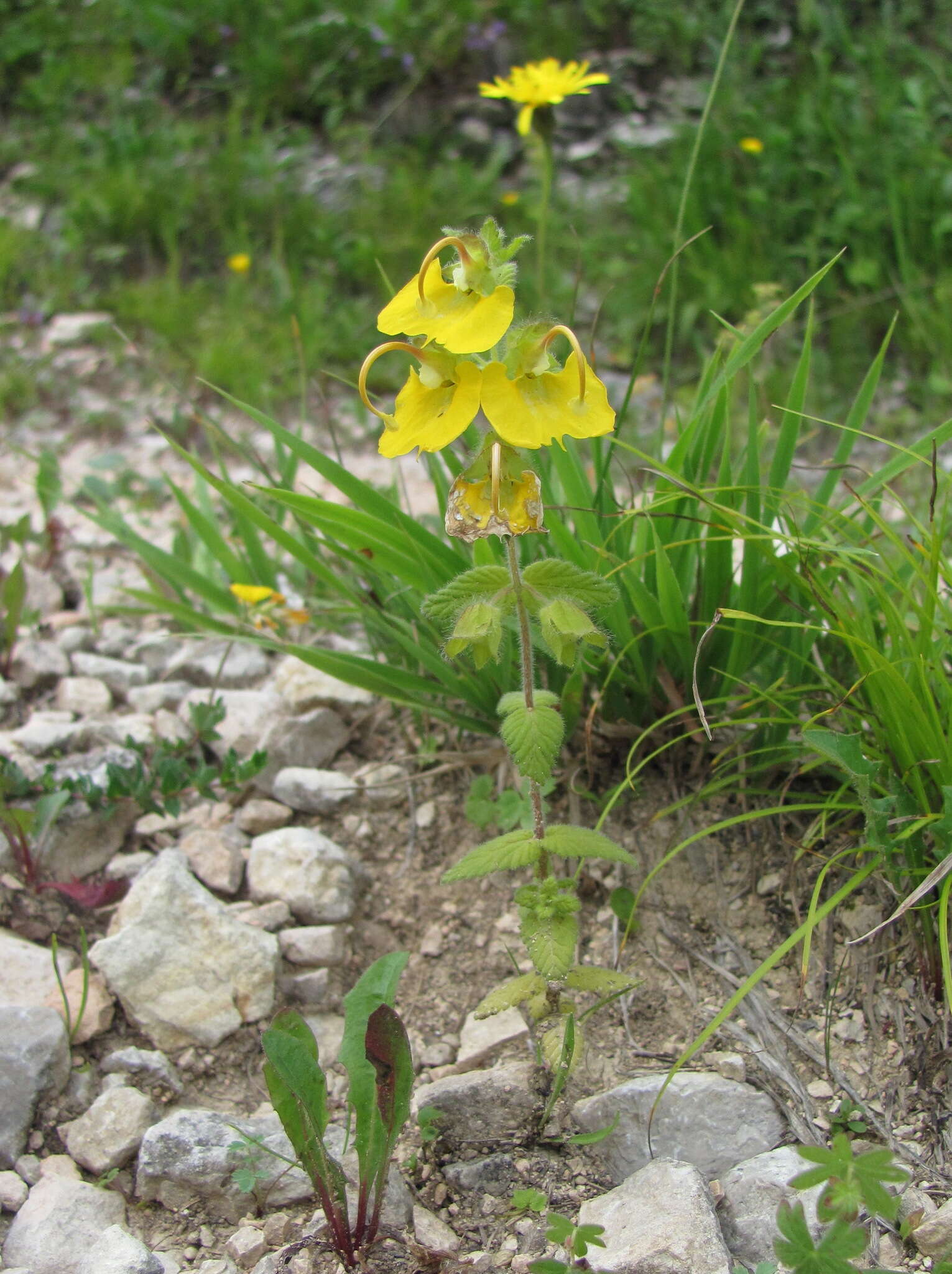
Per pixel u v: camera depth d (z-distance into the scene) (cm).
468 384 21
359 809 32
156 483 49
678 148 62
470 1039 27
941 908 23
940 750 25
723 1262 22
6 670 38
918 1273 22
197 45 78
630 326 57
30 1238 23
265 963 28
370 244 62
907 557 26
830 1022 26
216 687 38
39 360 59
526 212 64
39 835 30
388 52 73
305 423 55
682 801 28
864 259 56
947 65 65
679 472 29
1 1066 25
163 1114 26
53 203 69
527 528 21
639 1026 27
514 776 31
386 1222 24
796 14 70
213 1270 23
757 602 29
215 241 66
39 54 79
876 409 52
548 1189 24
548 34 73
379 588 33
